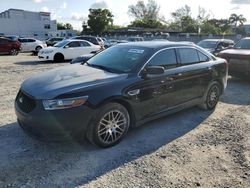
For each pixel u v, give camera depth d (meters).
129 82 3.98
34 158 3.53
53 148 3.81
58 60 15.61
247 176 3.25
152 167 3.41
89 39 20.22
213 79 5.62
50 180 3.07
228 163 3.55
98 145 3.80
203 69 5.32
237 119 5.29
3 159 3.48
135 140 4.20
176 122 5.03
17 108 3.78
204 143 4.15
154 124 4.89
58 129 3.40
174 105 4.81
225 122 5.10
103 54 5.08
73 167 3.35
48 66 13.35
